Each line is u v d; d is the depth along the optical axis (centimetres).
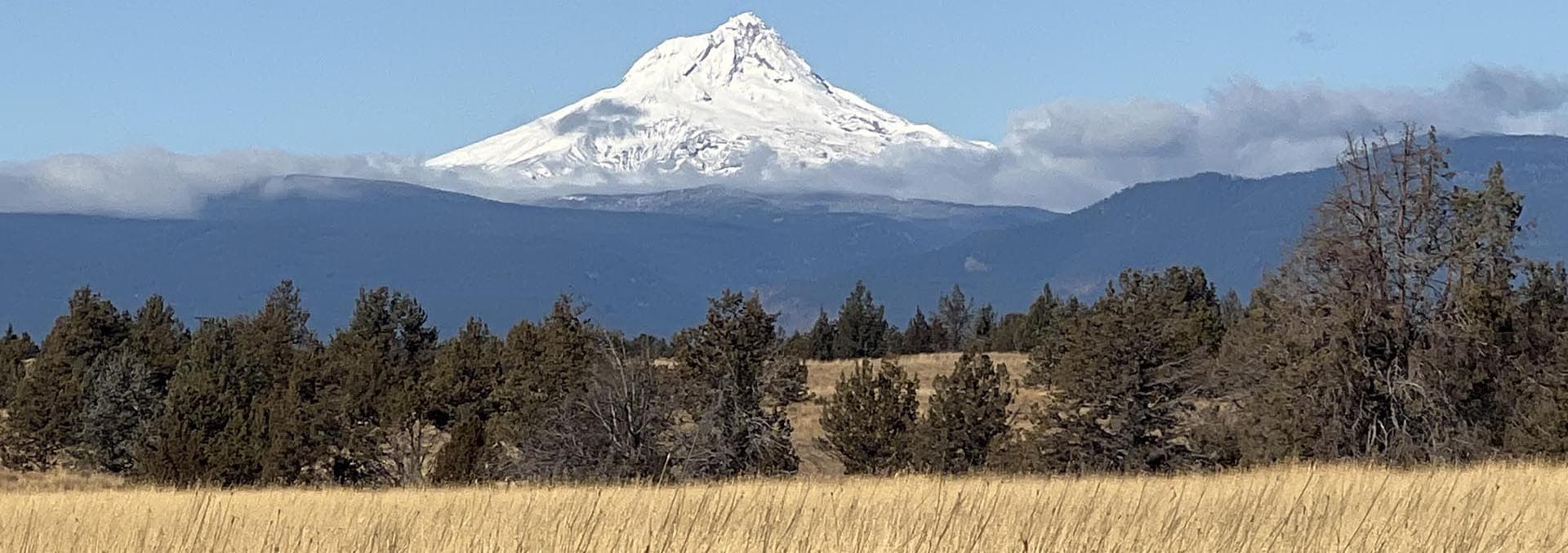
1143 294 4391
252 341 5956
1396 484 2034
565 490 2227
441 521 1584
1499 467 2494
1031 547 1314
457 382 4806
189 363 5412
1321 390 3838
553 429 4000
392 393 4675
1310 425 3809
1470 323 3797
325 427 4256
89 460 5306
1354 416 3831
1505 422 3847
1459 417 3844
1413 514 1505
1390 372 3825
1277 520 1466
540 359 4888
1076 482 2233
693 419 4147
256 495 2575
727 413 4172
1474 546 1317
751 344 4291
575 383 4350
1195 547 1335
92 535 1581
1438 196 3853
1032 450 4153
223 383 4875
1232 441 4075
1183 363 4184
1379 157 3881
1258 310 3991
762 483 2370
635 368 4078
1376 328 3844
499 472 3950
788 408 6531
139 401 5353
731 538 1384
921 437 4219
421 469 4459
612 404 3953
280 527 1579
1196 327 5247
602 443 3962
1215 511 1565
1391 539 1355
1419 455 3706
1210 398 4209
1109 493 1875
